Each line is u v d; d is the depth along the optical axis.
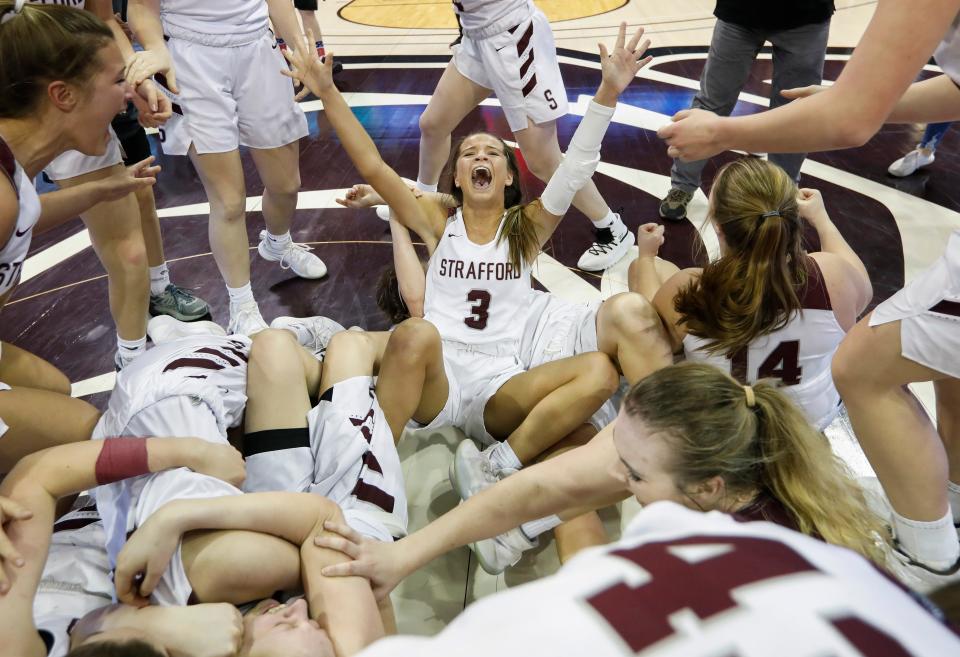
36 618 1.37
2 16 1.51
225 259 2.69
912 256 3.19
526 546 1.77
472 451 1.97
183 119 2.51
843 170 3.87
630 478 1.22
